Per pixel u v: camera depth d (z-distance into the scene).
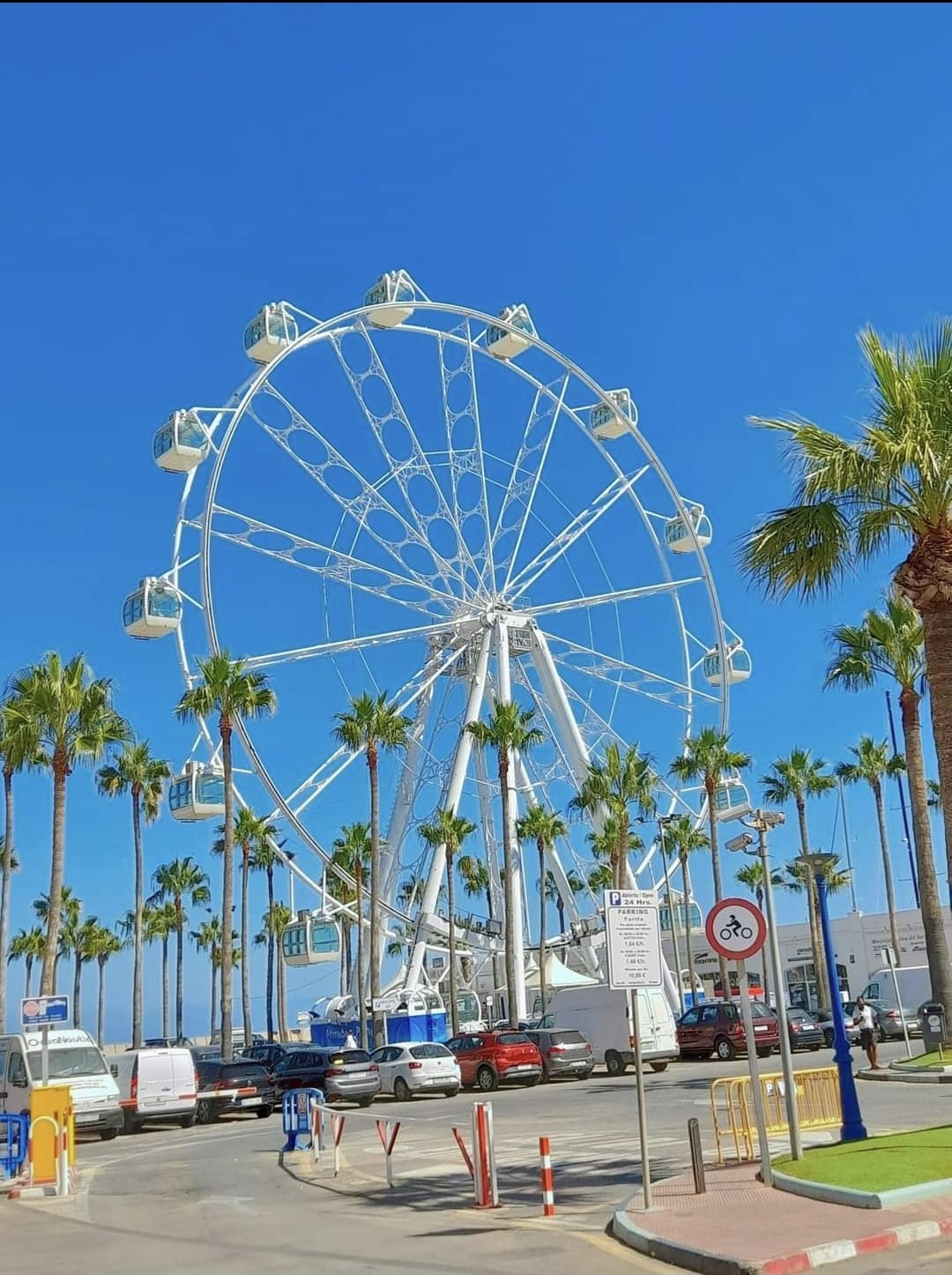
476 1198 13.73
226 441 42.91
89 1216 14.97
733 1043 37.16
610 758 57.75
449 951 56.31
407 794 48.44
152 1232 13.34
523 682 52.03
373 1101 32.47
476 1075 33.94
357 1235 12.32
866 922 75.00
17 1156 19.83
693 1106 23.05
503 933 54.38
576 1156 17.20
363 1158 19.41
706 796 58.31
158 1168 20.19
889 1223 10.40
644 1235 10.69
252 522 43.31
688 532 51.69
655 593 51.72
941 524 16.47
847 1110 14.98
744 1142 15.32
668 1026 36.41
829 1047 40.06
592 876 67.00
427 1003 51.94
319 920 56.47
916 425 16.11
